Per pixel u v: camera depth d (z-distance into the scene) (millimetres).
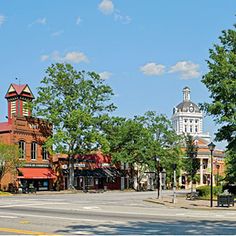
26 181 74125
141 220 23031
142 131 86250
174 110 186875
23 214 26469
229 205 35281
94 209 31734
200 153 116375
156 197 52719
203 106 41406
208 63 41344
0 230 18141
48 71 76812
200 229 18969
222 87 39750
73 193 70625
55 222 21500
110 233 17312
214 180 91125
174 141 90812
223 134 41281
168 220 23328
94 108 78812
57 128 76125
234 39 41844
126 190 87625
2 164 65938
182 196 55531
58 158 80562
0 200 45000
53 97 76625
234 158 46750
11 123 74000
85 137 75438
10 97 78438
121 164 92000
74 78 77625
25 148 75062
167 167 87312
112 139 84812
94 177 86812
